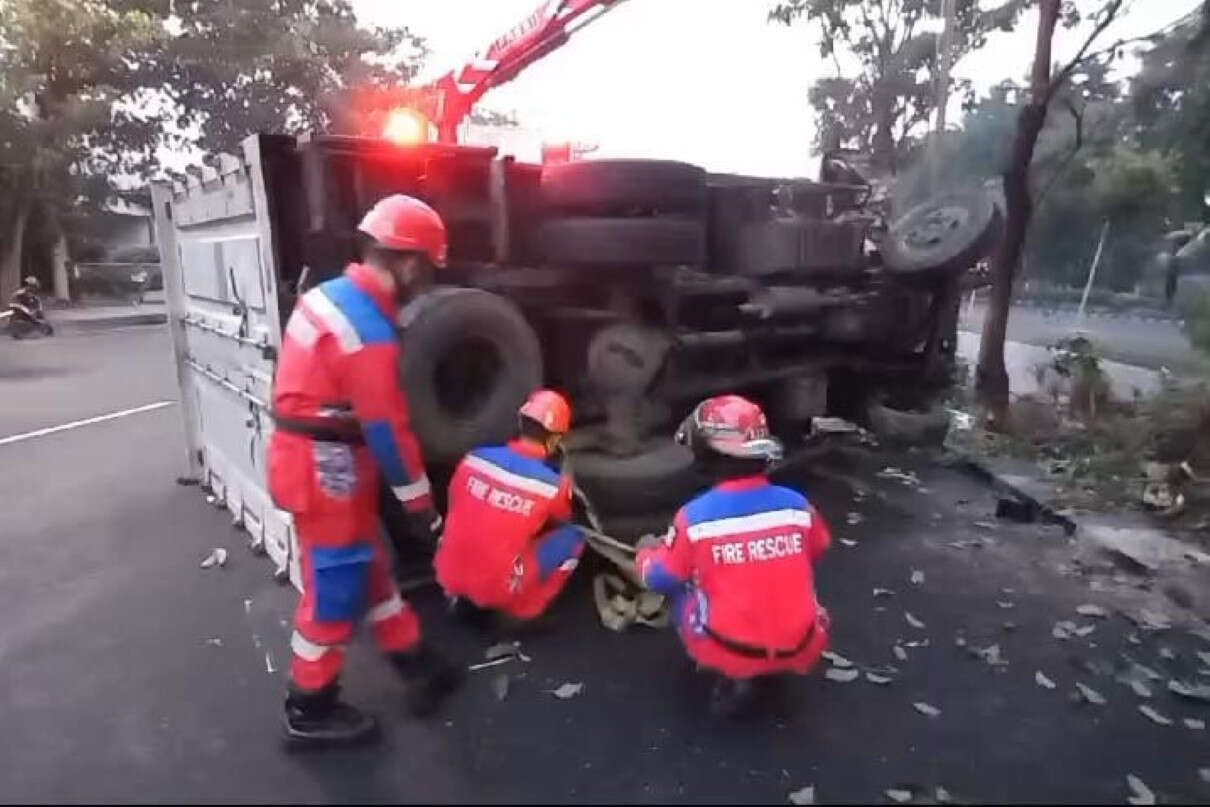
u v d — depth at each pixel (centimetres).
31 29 1752
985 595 399
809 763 267
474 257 419
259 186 343
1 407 874
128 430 763
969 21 1041
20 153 1820
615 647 343
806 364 630
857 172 762
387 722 288
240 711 295
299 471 255
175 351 550
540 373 377
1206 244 877
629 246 386
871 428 694
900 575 423
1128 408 676
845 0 1200
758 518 283
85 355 1334
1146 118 839
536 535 343
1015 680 320
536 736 280
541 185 416
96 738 278
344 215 374
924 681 319
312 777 257
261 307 371
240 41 1991
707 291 487
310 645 266
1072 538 477
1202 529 470
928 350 696
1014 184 708
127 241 2547
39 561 434
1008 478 568
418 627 297
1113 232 967
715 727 286
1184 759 271
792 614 280
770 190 561
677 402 492
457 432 352
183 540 463
